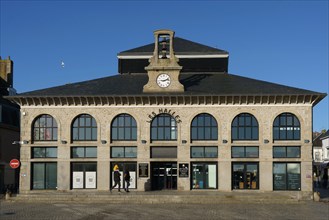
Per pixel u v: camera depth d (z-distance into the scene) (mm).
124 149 38844
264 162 37781
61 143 38688
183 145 38250
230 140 38000
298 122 38062
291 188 37750
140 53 44688
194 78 42656
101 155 38531
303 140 37750
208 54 44281
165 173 38906
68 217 24203
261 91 37812
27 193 36531
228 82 40969
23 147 38906
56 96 38094
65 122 38844
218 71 44312
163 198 32250
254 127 38250
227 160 37938
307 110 37875
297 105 37906
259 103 38094
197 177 38438
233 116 38156
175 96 37625
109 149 38531
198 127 38531
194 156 38438
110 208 28453
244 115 38375
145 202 31719
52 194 34375
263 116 38031
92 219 23453
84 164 38875
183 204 31031
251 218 23938
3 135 46062
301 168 37656
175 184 38750
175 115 38406
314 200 34250
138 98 38188
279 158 37844
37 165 39094
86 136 39000
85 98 38312
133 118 38844
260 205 30406
